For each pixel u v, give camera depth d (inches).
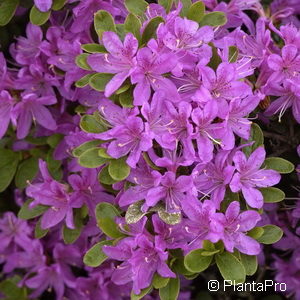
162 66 18.1
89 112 21.2
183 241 18.4
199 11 20.3
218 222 17.7
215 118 18.7
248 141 19.3
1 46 24.2
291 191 22.0
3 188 23.6
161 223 18.3
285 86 19.6
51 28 22.2
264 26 20.9
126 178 18.5
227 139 18.4
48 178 21.3
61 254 24.0
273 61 19.5
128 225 18.6
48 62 22.0
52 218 21.2
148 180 18.5
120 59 18.5
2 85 22.5
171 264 18.6
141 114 18.5
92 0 20.8
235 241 18.2
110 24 19.3
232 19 22.1
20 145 23.8
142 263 18.3
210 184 18.6
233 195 18.7
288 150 21.5
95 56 18.7
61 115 23.6
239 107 18.7
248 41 20.7
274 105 20.1
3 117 22.6
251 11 24.2
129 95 18.7
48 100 22.5
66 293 25.1
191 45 18.9
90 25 21.9
